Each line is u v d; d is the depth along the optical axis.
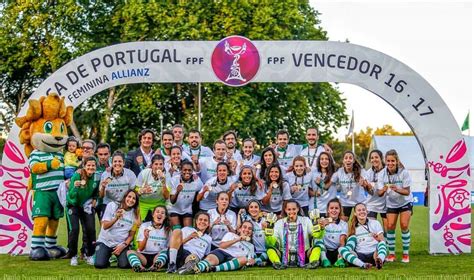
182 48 12.08
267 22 25.03
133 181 10.73
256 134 26.59
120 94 27.31
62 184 10.96
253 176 10.65
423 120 11.95
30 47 26.41
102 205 10.80
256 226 10.36
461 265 10.36
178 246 9.63
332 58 11.99
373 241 10.16
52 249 11.27
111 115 28.30
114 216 10.04
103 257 9.89
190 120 26.45
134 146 28.17
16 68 27.25
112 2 26.88
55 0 26.55
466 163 11.94
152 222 9.92
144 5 25.14
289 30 26.16
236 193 10.77
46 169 11.04
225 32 25.00
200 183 10.88
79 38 26.36
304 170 10.98
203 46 12.08
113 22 26.06
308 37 26.95
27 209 11.90
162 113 28.33
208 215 9.92
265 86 25.36
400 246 13.09
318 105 27.66
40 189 11.12
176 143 11.65
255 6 25.23
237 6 24.95
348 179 11.19
